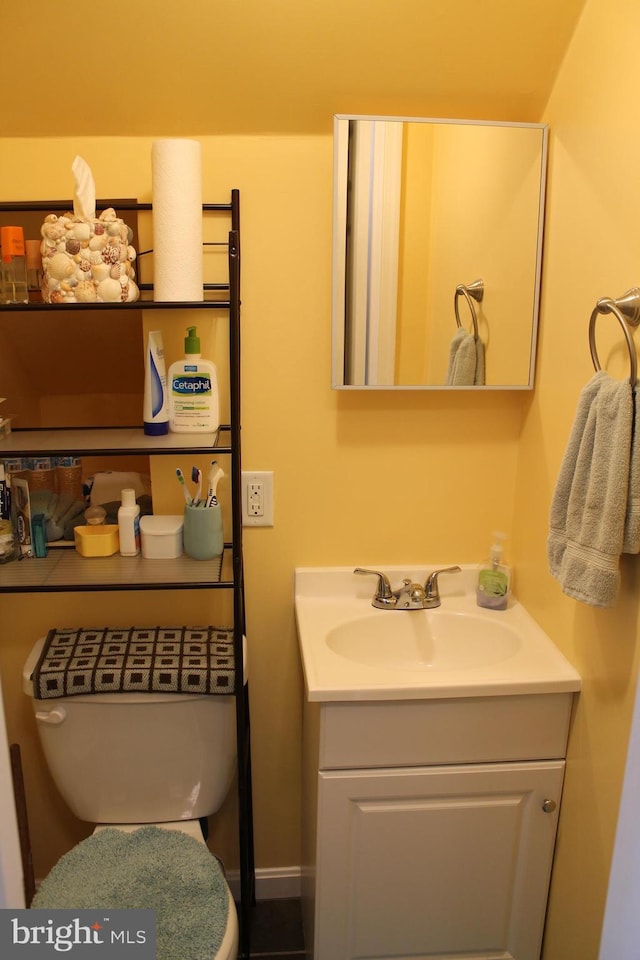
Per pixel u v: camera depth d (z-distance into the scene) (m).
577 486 1.13
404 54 1.29
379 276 1.44
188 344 1.41
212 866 1.31
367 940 1.41
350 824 1.34
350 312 1.45
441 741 1.31
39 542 1.45
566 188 1.32
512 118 1.42
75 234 1.22
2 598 1.58
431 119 1.38
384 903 1.39
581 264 1.27
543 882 1.42
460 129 1.38
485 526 1.63
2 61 1.26
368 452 1.57
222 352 1.50
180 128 1.39
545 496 1.44
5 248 1.26
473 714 1.30
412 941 1.42
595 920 1.24
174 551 1.45
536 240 1.42
